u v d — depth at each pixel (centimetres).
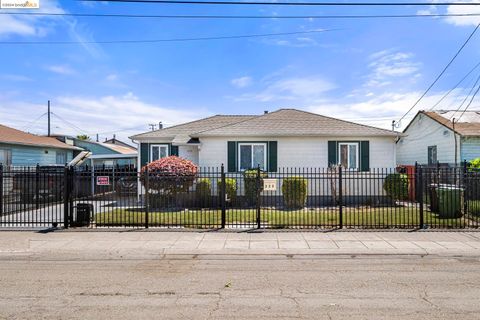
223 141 1788
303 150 1772
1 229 1102
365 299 552
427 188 1495
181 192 1541
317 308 515
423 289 600
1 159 2111
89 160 3142
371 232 1050
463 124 2156
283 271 716
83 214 1141
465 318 477
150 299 557
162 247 895
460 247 889
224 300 551
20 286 623
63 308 519
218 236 1004
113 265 768
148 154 1977
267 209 1480
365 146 1759
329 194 1750
